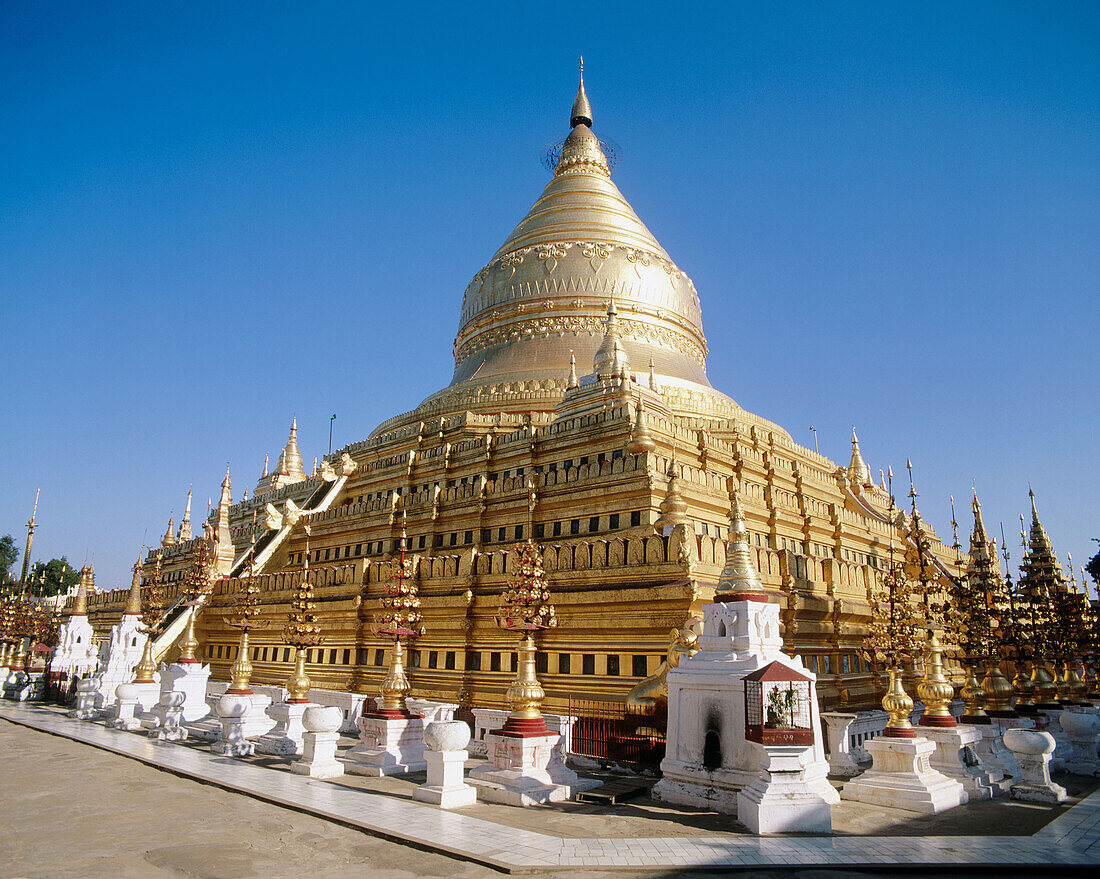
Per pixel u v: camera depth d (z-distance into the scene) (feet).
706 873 53.98
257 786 79.77
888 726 80.64
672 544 109.19
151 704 140.97
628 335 219.61
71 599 309.01
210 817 67.97
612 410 152.87
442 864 54.85
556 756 79.87
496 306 232.32
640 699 93.15
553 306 224.53
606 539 134.10
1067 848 61.21
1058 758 101.91
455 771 74.79
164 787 81.41
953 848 60.80
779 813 64.69
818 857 57.72
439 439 193.67
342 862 54.95
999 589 143.84
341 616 154.61
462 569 137.08
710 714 77.36
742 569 82.89
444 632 134.92
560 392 191.93
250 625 119.44
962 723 100.83
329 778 86.07
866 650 125.59
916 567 169.68
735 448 169.58
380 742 90.12
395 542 174.40
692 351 235.61
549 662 119.44
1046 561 215.51
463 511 161.27
